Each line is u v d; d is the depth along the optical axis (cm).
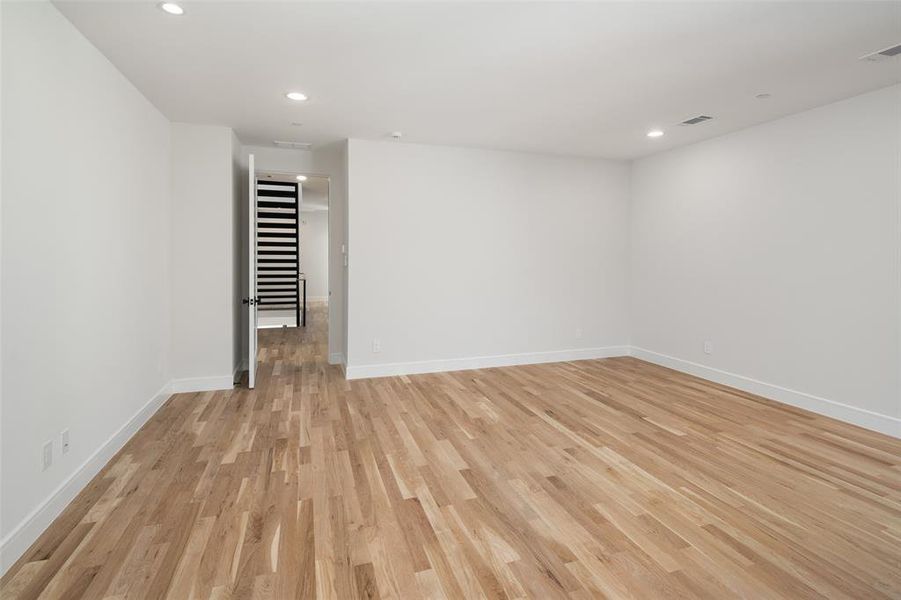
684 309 514
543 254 555
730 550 204
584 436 333
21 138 199
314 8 228
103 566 189
